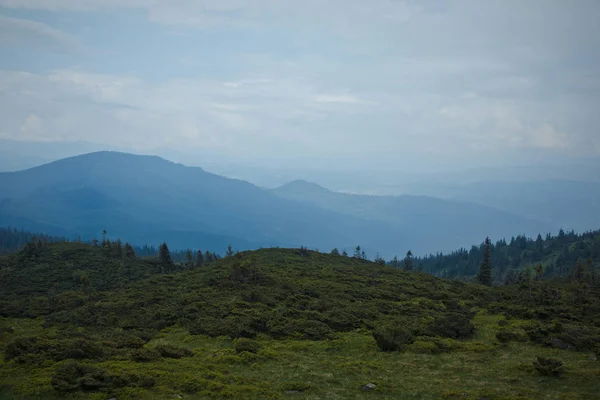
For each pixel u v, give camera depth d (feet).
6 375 79.97
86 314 161.38
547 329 117.70
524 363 94.48
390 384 81.35
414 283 226.58
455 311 159.53
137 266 315.58
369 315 144.05
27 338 97.50
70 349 91.15
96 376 76.28
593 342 106.42
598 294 188.24
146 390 74.38
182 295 179.11
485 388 79.05
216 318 138.21
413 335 119.96
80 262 302.86
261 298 164.45
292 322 131.54
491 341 116.98
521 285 213.25
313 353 106.32
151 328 137.59
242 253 300.20
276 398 73.72
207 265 288.10
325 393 77.20
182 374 82.17
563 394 74.84
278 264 256.11
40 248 322.96
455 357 101.45
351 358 101.35
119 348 103.81
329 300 165.17
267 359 99.30
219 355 101.71
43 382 74.38
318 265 264.72
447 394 75.25
